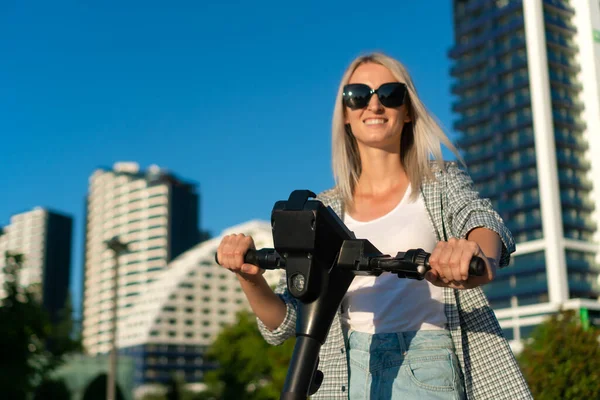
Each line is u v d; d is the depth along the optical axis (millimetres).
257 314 1862
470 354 1834
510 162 70812
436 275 1324
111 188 174375
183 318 124625
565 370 11539
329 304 1492
